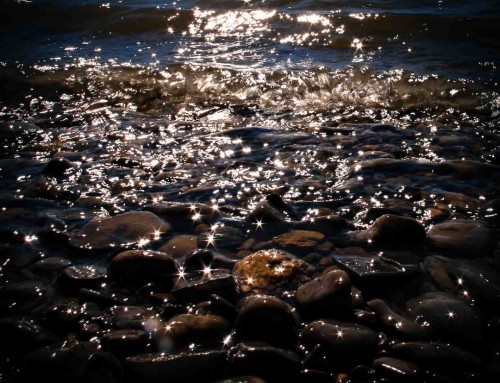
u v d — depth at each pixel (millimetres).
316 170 2264
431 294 1772
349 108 2814
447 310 1713
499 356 1660
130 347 1671
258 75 3174
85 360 1651
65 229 1998
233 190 2158
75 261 1899
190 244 1937
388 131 2510
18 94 3135
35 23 4402
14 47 3941
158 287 1805
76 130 2617
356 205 2070
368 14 4074
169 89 3129
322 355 1657
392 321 1704
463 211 2035
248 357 1633
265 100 2977
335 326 1687
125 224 1993
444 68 3170
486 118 2641
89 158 2377
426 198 2088
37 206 2104
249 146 2432
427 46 3592
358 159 2311
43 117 2797
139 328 1712
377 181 2174
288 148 2396
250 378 1615
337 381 1627
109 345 1673
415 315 1728
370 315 1720
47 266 1882
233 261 1876
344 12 4270
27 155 2420
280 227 1978
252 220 1997
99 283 1823
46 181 2211
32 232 1998
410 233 1909
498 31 3762
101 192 2166
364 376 1628
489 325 1720
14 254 1928
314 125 2586
